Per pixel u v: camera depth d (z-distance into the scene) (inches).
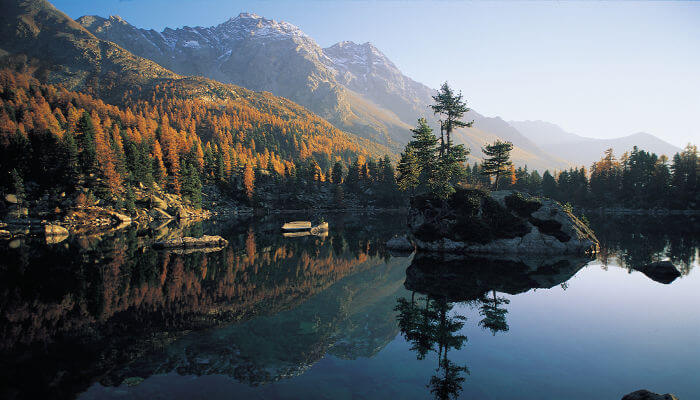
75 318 564.1
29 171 2738.7
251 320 572.7
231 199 5073.8
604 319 578.2
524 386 357.1
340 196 5590.6
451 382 364.2
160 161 4065.0
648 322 563.8
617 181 4763.8
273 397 329.1
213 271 967.6
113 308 621.6
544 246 1254.3
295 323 560.4
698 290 764.6
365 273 974.4
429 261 1140.5
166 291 746.2
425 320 578.9
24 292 725.9
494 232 1311.5
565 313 610.9
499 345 470.6
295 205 5516.7
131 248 1402.6
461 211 1375.5
